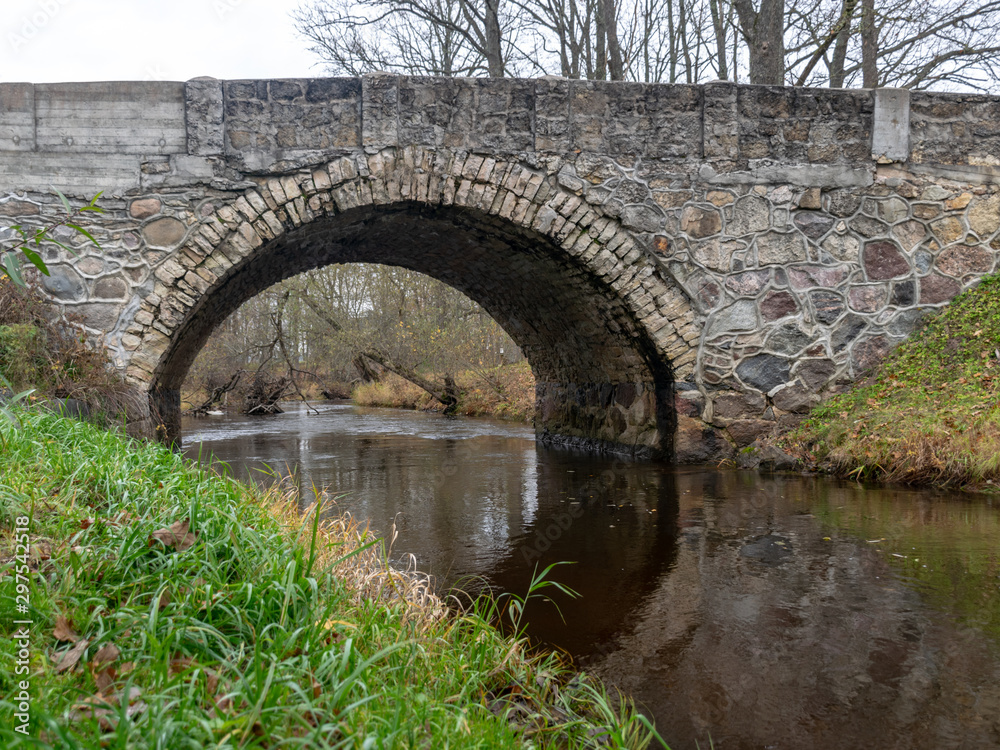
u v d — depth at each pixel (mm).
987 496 6141
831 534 5012
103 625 2053
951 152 8469
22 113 7109
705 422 8305
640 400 9469
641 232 8109
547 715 2373
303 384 33750
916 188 8422
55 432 4012
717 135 8164
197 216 7348
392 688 2057
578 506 6324
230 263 7445
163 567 2438
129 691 1719
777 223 8281
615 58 13188
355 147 7590
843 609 3564
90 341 7176
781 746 2359
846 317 8383
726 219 8219
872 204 8367
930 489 6520
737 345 8289
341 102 7578
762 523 5422
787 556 4527
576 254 8086
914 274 8453
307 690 1786
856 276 8383
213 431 15102
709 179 8172
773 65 11078
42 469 3230
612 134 8047
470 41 14891
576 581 4145
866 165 8344
